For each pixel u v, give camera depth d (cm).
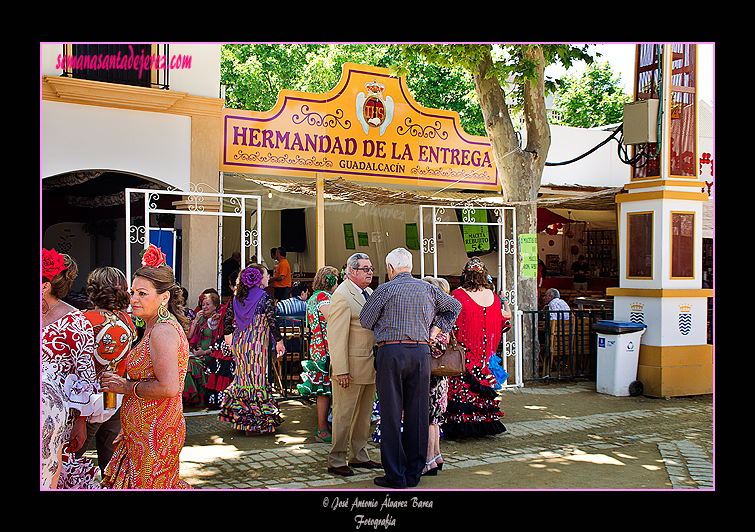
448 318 510
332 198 1092
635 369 876
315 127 948
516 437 653
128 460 346
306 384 633
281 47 2138
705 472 530
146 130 832
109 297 397
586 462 563
